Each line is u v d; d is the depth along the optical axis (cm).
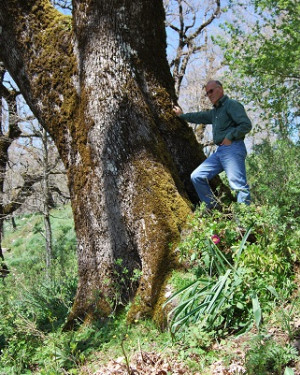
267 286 413
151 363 400
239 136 531
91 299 550
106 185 552
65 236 2042
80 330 530
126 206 545
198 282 434
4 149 1487
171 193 539
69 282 760
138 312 498
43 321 625
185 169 598
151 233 523
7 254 2234
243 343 386
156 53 598
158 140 566
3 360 476
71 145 584
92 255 566
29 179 1453
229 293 407
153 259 513
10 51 622
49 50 599
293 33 808
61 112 592
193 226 486
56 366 435
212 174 553
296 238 468
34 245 2116
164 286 493
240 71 896
